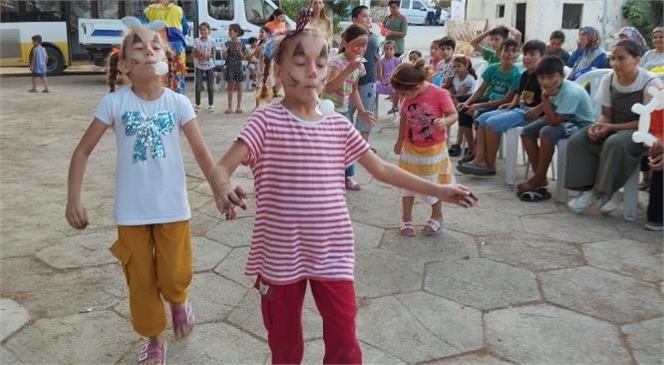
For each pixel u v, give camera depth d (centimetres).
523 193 519
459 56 742
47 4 1566
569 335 298
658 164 424
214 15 1462
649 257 393
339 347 211
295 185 203
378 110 1017
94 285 352
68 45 1598
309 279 212
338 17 1417
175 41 866
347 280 211
